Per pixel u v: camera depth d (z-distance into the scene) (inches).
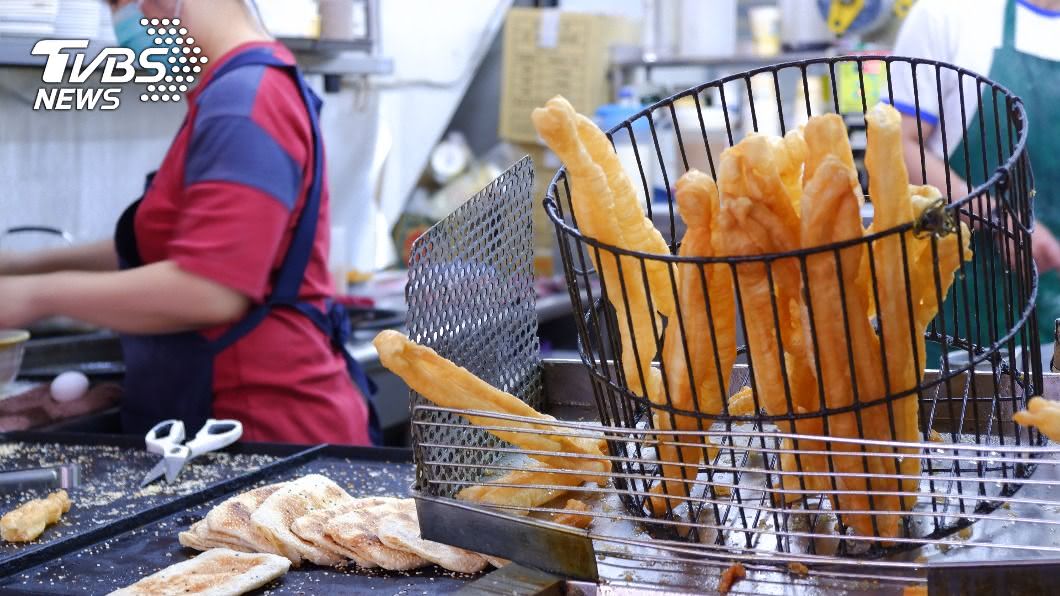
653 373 62.8
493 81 176.1
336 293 133.1
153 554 67.6
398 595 62.6
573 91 166.4
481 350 67.3
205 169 89.7
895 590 56.7
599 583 58.4
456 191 165.0
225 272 89.0
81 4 101.2
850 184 55.7
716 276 58.4
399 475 75.4
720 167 57.0
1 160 110.1
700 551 58.3
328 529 65.3
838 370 57.2
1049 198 106.5
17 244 110.9
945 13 106.7
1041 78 104.7
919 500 60.8
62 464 79.1
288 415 94.8
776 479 63.3
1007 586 55.4
